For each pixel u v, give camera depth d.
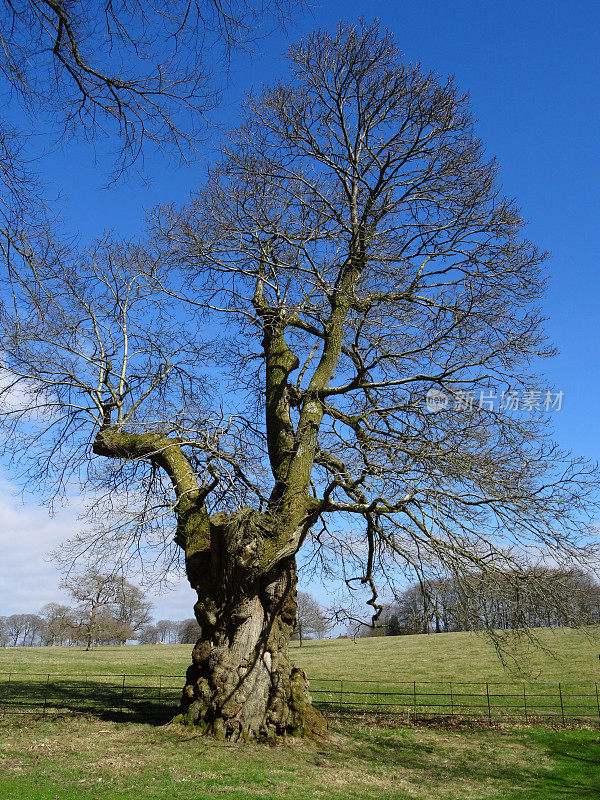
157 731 14.48
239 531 14.42
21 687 25.25
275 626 15.20
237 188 16.97
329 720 19.12
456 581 14.56
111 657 44.88
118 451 16.56
